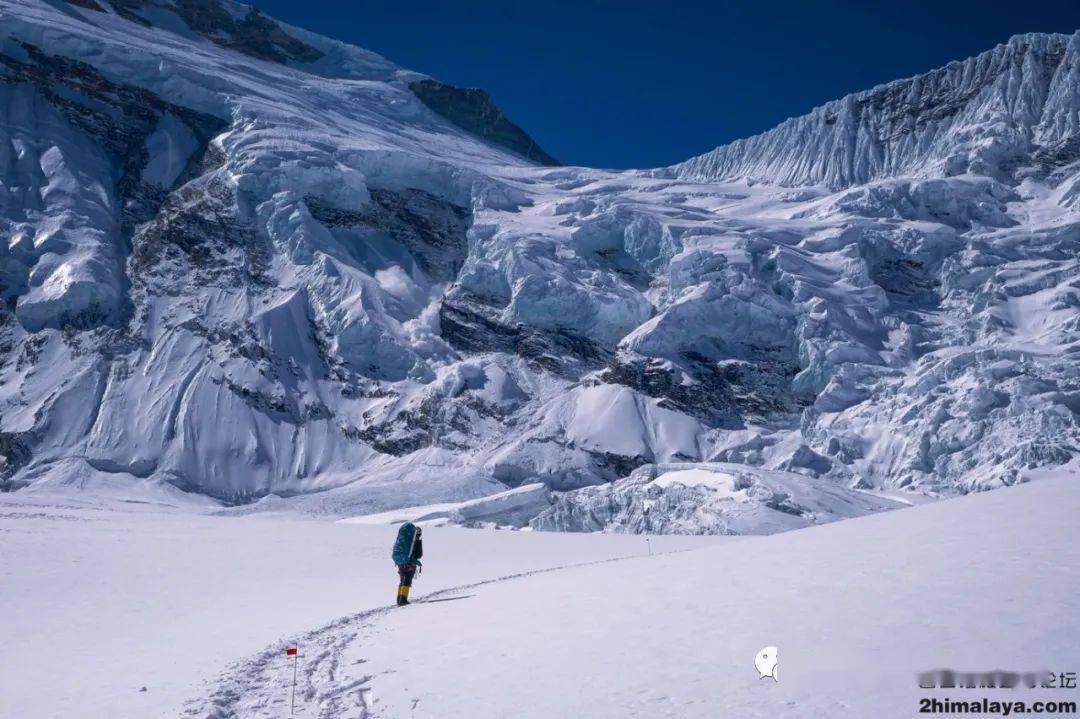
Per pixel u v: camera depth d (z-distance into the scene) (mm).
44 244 149750
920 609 9398
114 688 11555
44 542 40938
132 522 57062
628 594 14961
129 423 126125
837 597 11039
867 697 6664
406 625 15102
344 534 52844
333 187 176750
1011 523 14797
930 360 124562
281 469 126938
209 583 29266
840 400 126688
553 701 8062
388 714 8500
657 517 75312
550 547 45438
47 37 186375
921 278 157000
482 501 87250
